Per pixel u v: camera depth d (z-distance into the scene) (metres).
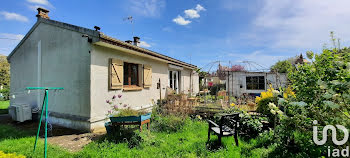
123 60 6.03
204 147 3.42
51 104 5.81
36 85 6.38
